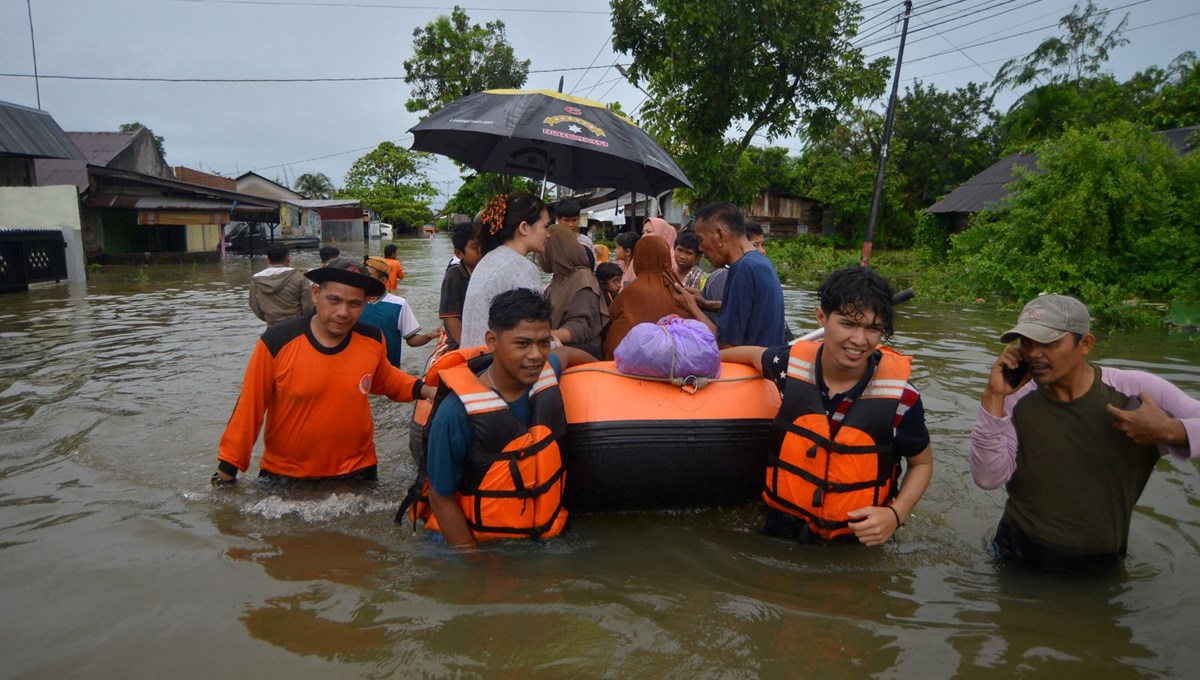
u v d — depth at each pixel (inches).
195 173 1800.0
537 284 151.6
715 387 140.7
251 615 103.1
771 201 1422.2
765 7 553.3
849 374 120.0
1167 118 991.6
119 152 1144.8
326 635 98.0
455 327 208.4
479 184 1110.4
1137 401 109.2
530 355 114.0
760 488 143.3
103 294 587.5
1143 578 118.5
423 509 136.0
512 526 124.3
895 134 1371.8
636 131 200.1
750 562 122.6
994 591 113.7
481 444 120.6
